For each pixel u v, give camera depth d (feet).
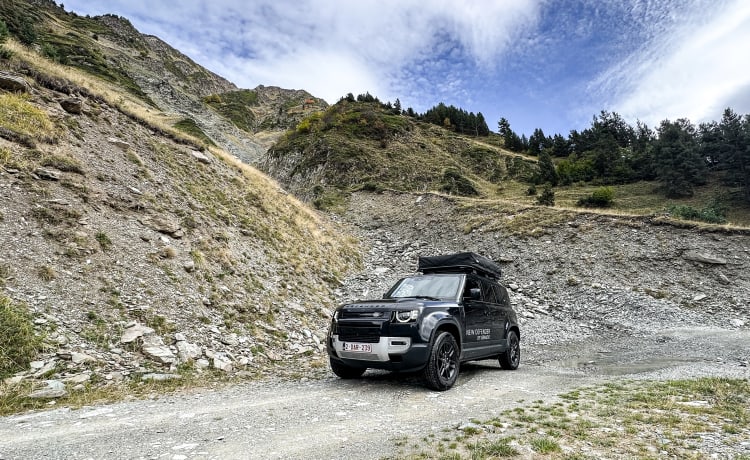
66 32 321.32
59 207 33.24
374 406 17.25
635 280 66.03
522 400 18.30
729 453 11.30
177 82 480.23
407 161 191.52
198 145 71.87
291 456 11.10
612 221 82.02
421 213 116.26
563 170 214.69
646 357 35.29
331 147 185.37
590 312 58.90
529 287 69.21
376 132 220.43
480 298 27.25
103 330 25.03
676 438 12.66
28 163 36.19
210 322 31.45
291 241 64.95
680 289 62.64
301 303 45.83
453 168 196.85
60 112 48.47
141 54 464.65
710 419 14.89
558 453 11.27
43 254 28.35
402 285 27.68
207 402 18.08
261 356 29.60
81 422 14.61
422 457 11.03
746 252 67.31
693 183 177.58
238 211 60.39
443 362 21.35
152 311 28.94
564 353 37.99
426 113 364.38
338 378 24.75
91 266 29.94
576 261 73.36
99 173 42.73
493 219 97.25
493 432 13.29
